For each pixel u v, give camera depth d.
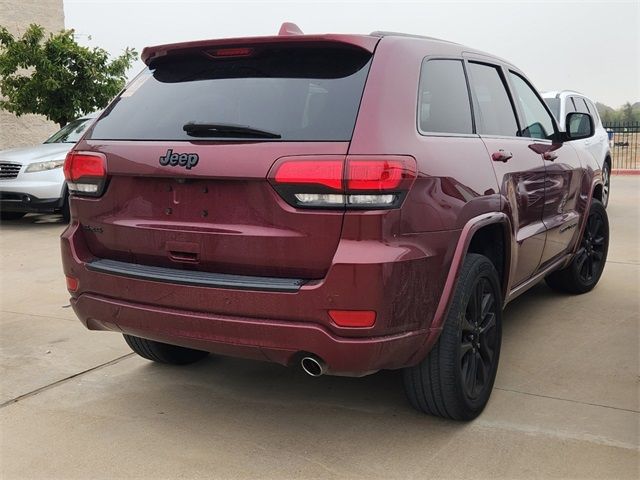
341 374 2.78
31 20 15.86
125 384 3.91
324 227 2.66
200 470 2.93
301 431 3.27
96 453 3.10
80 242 3.34
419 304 2.80
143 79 3.48
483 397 3.38
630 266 6.66
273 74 3.05
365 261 2.60
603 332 4.62
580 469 2.86
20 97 12.30
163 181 3.02
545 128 4.75
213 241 2.88
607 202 11.14
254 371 4.08
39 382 3.96
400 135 2.79
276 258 2.76
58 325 5.07
